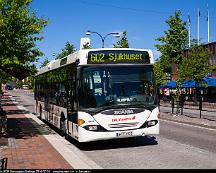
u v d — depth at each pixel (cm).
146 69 1294
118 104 1233
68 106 1386
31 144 1353
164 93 5728
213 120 2256
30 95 8694
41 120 2375
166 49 2894
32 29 1488
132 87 1261
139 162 1059
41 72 2234
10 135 1622
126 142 1435
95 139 1212
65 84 1443
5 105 4469
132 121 1241
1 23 1332
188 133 1681
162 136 1584
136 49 1291
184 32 2883
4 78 2088
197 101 4681
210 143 1380
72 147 1348
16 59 1448
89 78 1231
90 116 1213
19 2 1455
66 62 1442
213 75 4816
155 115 1277
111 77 1245
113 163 1055
